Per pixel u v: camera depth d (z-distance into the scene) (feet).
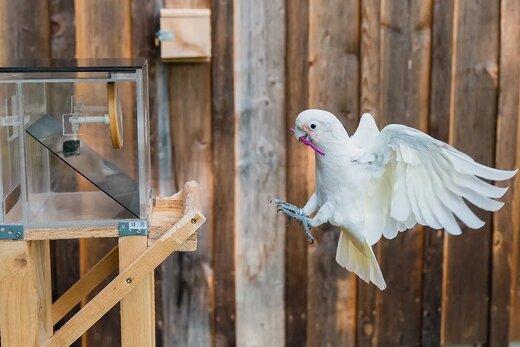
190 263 16.33
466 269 17.25
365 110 16.25
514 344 17.67
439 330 17.20
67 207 11.21
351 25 16.08
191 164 15.92
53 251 15.71
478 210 17.12
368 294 16.89
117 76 10.53
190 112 15.80
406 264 16.96
